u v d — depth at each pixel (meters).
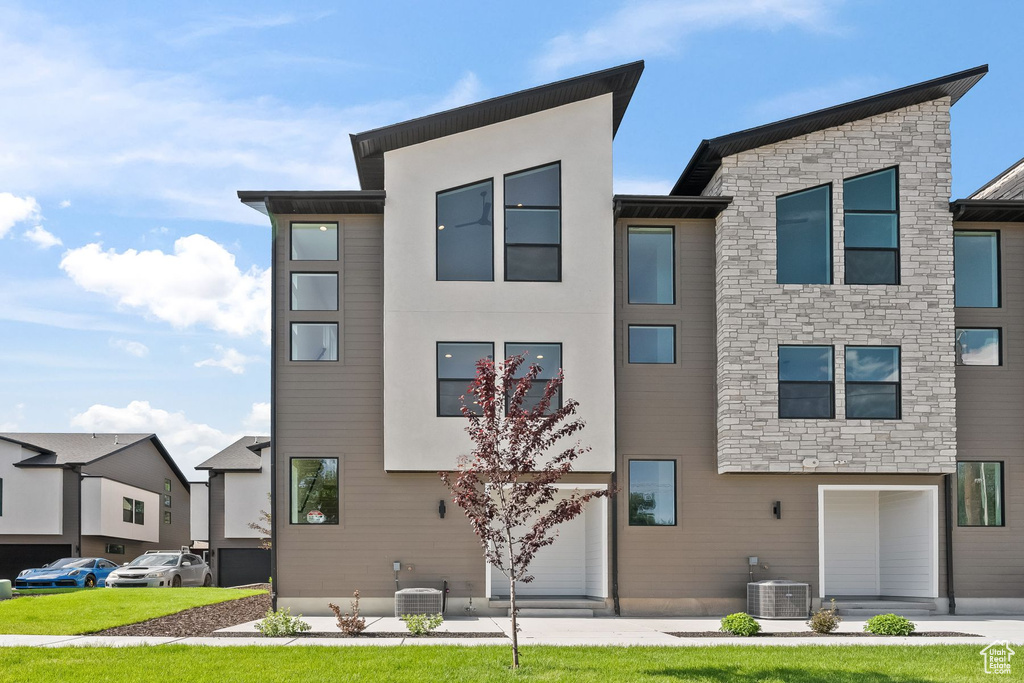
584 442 18.05
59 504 38.53
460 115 18.25
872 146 18.95
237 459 40.00
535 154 18.78
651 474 18.67
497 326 18.27
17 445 38.78
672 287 19.19
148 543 45.41
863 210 18.97
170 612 17.67
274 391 18.23
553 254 18.64
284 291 18.52
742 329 18.36
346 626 14.68
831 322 18.48
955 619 17.56
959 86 18.75
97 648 12.56
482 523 11.77
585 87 18.56
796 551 18.47
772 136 18.66
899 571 19.59
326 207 18.44
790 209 18.95
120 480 42.38
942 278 18.70
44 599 19.62
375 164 19.91
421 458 17.83
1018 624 16.66
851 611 18.27
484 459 12.01
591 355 18.31
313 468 18.23
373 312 18.55
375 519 18.06
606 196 18.75
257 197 17.95
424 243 18.34
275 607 17.69
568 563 19.70
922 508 18.89
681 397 18.81
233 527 38.69
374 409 18.33
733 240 18.55
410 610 16.94
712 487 18.59
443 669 11.05
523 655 12.13
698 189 20.78
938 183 18.95
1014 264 19.61
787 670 11.14
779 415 18.31
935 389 18.45
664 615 18.17
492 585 19.59
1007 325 19.47
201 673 10.76
